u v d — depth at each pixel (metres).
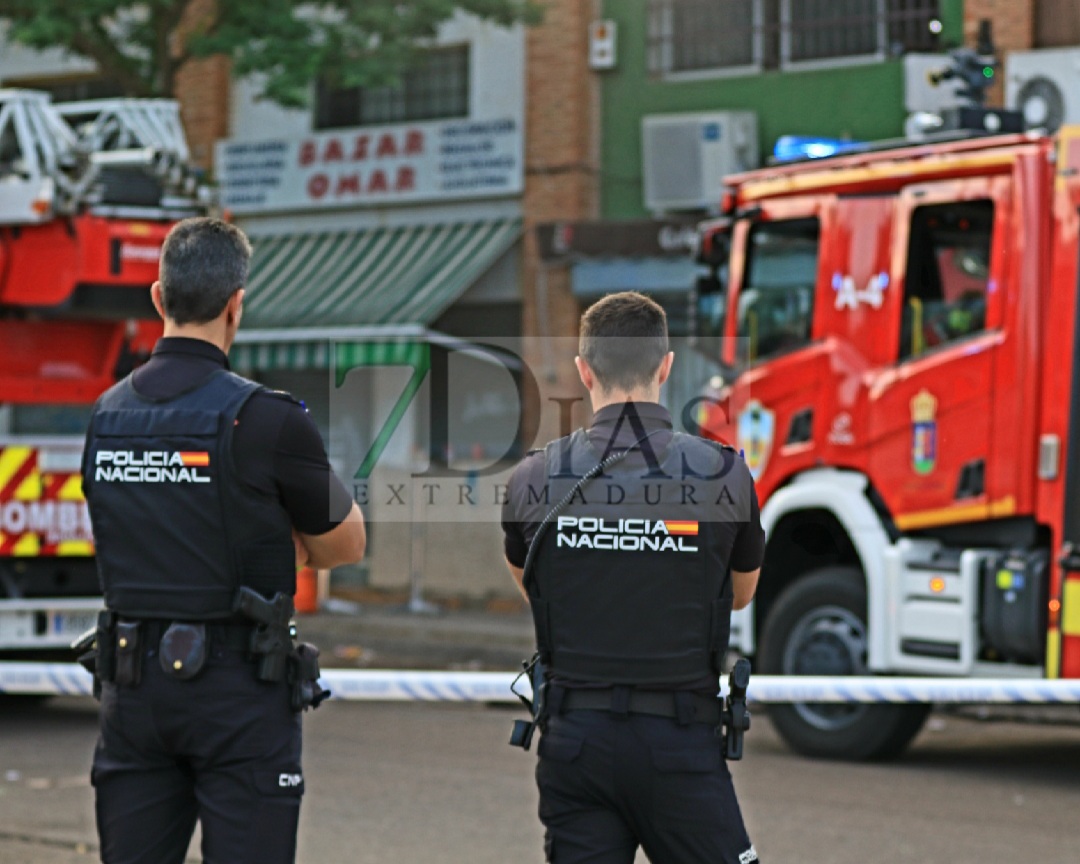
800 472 32.81
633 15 59.47
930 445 30.72
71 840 24.78
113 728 13.50
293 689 13.48
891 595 31.03
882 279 31.61
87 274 36.28
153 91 52.50
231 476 13.33
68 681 25.72
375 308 57.03
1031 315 29.48
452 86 62.78
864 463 31.64
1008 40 51.06
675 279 53.91
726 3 58.03
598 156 60.28
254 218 65.56
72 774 30.09
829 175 32.47
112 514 13.58
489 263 58.59
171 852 13.61
